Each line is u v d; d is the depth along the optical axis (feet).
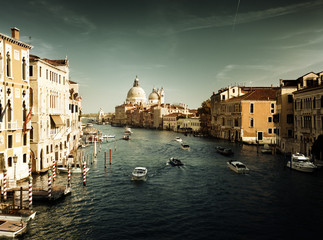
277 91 180.55
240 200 87.61
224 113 268.82
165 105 565.94
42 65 112.57
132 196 92.27
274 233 65.57
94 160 157.89
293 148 153.07
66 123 148.66
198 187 102.22
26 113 101.65
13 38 89.15
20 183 94.63
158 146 236.02
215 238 63.46
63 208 80.53
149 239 63.16
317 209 79.25
